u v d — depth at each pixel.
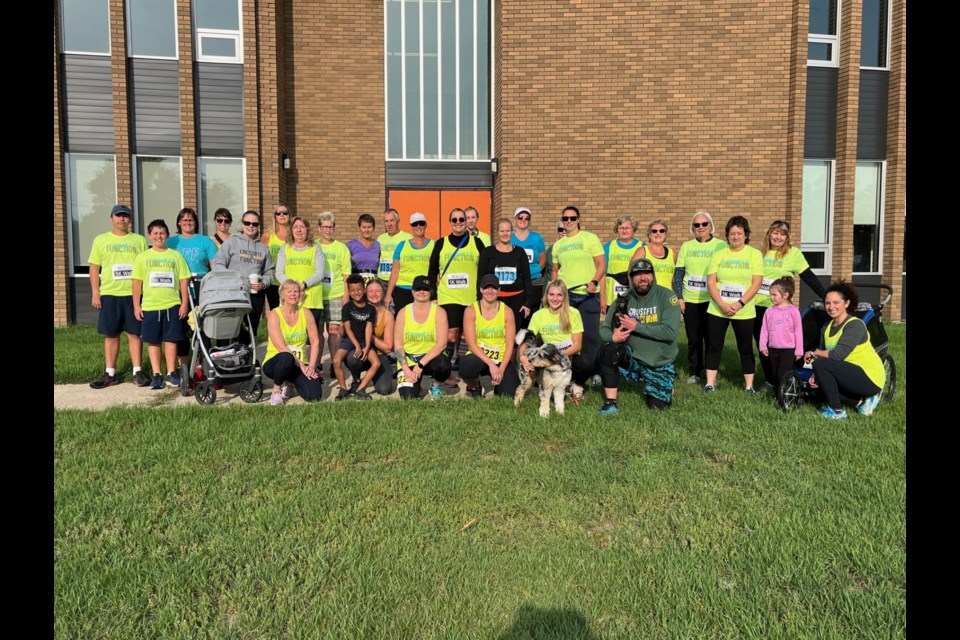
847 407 5.96
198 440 4.96
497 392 6.70
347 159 13.29
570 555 3.14
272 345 6.65
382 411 5.87
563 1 12.26
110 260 7.19
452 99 13.59
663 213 12.59
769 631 2.52
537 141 12.44
